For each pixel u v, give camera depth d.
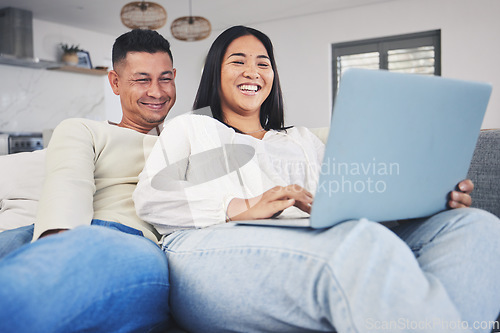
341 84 0.60
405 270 0.59
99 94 7.25
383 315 0.56
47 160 0.97
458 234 0.74
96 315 0.61
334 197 0.66
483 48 5.83
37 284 0.55
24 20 6.01
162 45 1.30
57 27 6.70
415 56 6.27
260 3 6.12
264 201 0.83
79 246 0.64
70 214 0.85
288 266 0.65
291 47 6.97
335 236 0.65
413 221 0.89
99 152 1.05
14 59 5.75
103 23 6.73
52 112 6.62
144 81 1.28
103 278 0.62
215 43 1.22
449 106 0.75
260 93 1.22
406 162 0.73
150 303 0.71
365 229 0.64
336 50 6.78
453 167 0.83
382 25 6.35
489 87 0.80
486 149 1.12
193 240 0.80
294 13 6.70
